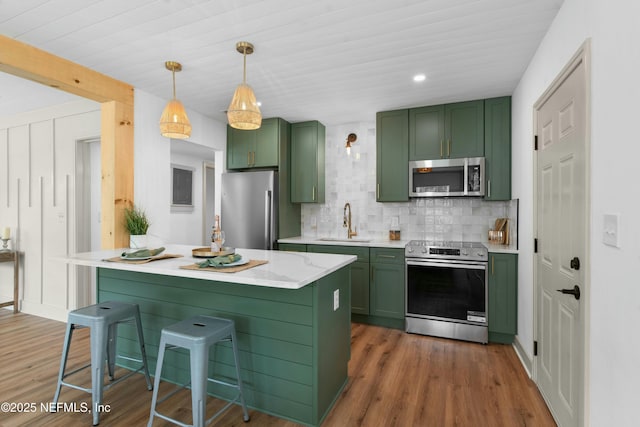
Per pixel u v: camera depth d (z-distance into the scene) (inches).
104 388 79.0
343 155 167.8
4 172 158.1
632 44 41.3
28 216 151.3
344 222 165.5
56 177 143.9
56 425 70.4
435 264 123.6
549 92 76.5
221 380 81.6
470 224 143.3
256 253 97.4
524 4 70.8
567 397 65.3
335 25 80.1
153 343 91.2
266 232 151.6
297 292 72.4
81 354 106.4
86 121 135.7
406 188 141.2
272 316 75.2
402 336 124.6
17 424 70.6
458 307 120.6
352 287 138.7
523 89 105.5
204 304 83.4
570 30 64.8
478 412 75.7
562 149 68.5
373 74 108.0
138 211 120.0
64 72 97.8
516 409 76.8
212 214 246.2
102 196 115.1
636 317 40.4
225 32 83.7
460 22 78.1
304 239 160.4
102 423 71.1
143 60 99.3
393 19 77.4
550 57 78.2
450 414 75.0
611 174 47.0
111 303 83.5
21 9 74.1
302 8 73.5
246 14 76.0
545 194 81.3
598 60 51.5
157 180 129.4
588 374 54.3
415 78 110.9
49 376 91.7
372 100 132.5
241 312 78.6
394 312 131.3
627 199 42.6
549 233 77.9
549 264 77.8
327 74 108.0
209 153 213.8
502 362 101.9
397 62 99.3
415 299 126.9
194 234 226.1
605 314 48.7
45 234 146.7
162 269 71.9
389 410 76.6
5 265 160.2
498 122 126.9
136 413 74.9
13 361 101.0
